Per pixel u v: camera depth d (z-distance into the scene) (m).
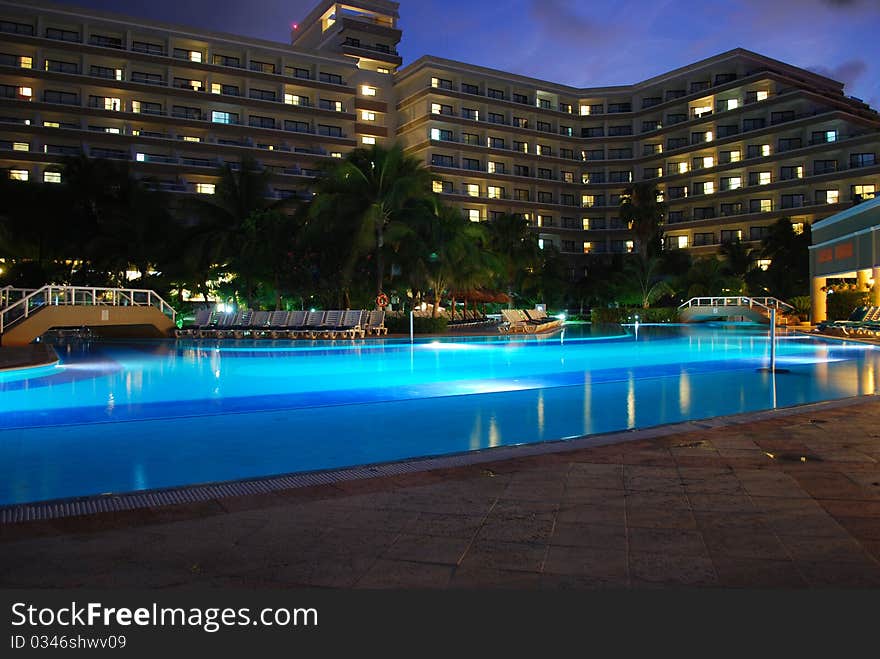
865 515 3.54
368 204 30.20
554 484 4.20
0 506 3.80
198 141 59.81
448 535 3.30
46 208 37.06
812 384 10.12
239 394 9.32
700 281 49.22
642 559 2.98
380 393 9.36
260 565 2.95
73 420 7.24
